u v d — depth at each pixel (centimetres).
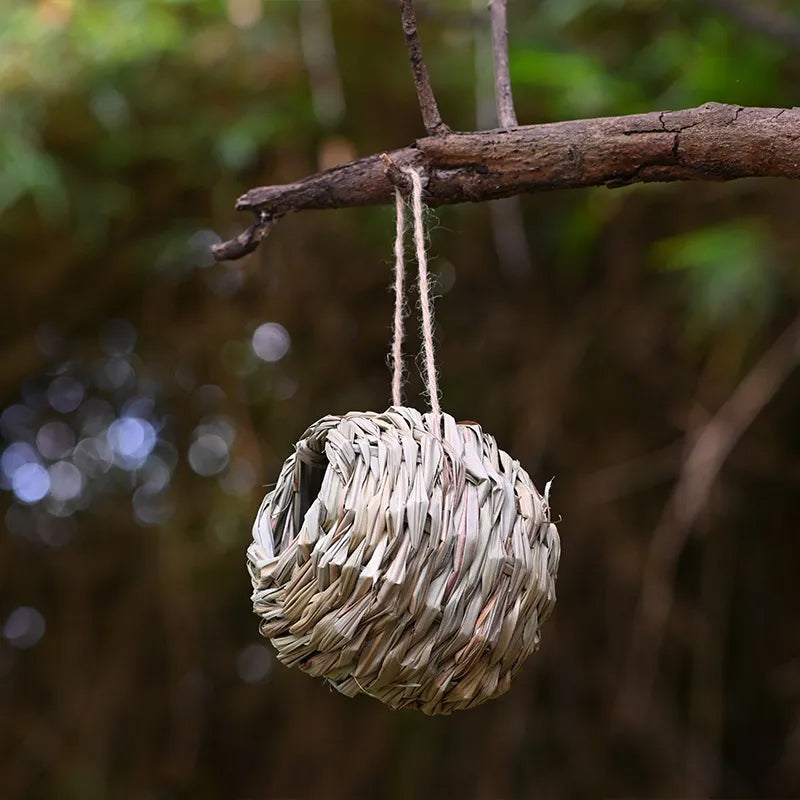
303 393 180
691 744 177
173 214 167
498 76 104
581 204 162
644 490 175
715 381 159
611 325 168
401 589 94
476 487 96
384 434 97
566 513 175
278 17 157
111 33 152
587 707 180
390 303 175
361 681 95
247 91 158
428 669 94
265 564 97
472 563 94
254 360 181
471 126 163
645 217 161
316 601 95
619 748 179
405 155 101
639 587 173
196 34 157
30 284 172
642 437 172
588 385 173
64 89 153
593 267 169
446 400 178
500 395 175
